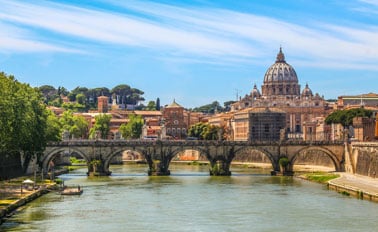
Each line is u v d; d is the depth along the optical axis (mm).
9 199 168000
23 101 199750
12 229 137000
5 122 181000
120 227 141375
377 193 184000
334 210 163250
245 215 156875
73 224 143750
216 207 169375
